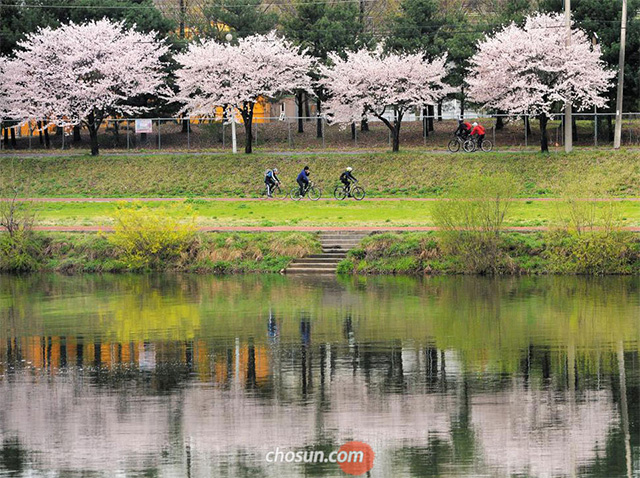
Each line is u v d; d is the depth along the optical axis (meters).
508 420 22.97
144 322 34.78
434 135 88.56
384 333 32.16
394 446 21.48
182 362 28.66
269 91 78.19
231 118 79.38
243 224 53.62
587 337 31.02
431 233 47.12
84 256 49.69
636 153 67.56
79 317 35.94
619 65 73.69
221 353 29.72
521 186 65.69
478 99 76.12
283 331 32.84
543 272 44.41
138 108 81.94
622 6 75.50
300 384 26.11
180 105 89.38
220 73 78.06
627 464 20.30
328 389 25.61
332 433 22.34
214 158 74.81
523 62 71.75
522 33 73.00
